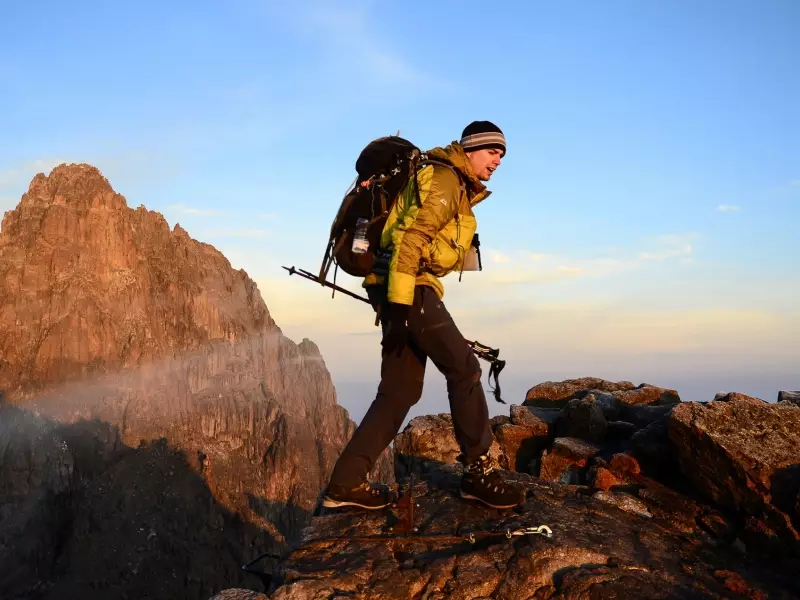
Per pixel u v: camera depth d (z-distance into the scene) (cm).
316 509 493
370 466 437
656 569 383
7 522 16750
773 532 446
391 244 393
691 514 482
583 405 634
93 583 15500
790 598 385
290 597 345
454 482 500
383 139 412
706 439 484
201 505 18375
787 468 460
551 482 531
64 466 18588
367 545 403
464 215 402
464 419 430
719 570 402
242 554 16912
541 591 356
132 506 17712
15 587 15062
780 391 609
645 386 721
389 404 432
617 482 546
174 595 15438
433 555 394
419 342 416
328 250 421
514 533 400
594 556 384
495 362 431
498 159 411
